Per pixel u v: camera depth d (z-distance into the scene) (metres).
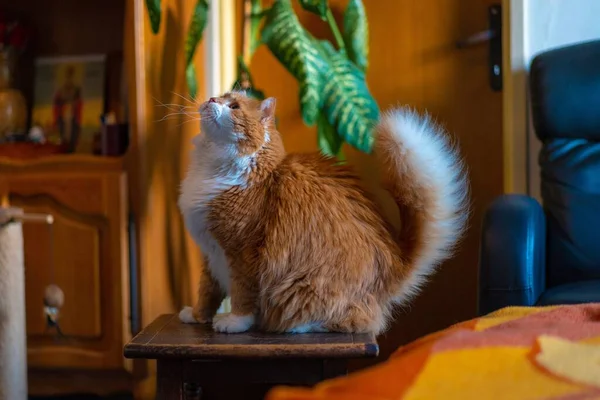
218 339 1.06
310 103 1.54
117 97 1.77
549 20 1.66
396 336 1.83
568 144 1.49
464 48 1.79
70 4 1.83
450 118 1.81
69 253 1.49
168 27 1.58
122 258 1.46
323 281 1.09
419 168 1.15
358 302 1.11
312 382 1.05
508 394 0.55
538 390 0.56
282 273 1.10
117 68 1.78
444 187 1.17
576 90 1.46
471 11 1.78
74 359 1.49
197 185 1.14
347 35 1.69
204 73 1.71
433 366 0.62
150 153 1.50
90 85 1.80
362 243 1.12
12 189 1.50
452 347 0.67
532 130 1.67
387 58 1.83
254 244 1.11
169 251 1.58
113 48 1.81
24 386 1.29
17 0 1.85
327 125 1.63
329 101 1.57
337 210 1.12
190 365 1.06
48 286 1.45
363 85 1.60
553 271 1.42
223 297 1.25
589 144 1.48
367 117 1.58
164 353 1.02
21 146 1.63
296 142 1.89
